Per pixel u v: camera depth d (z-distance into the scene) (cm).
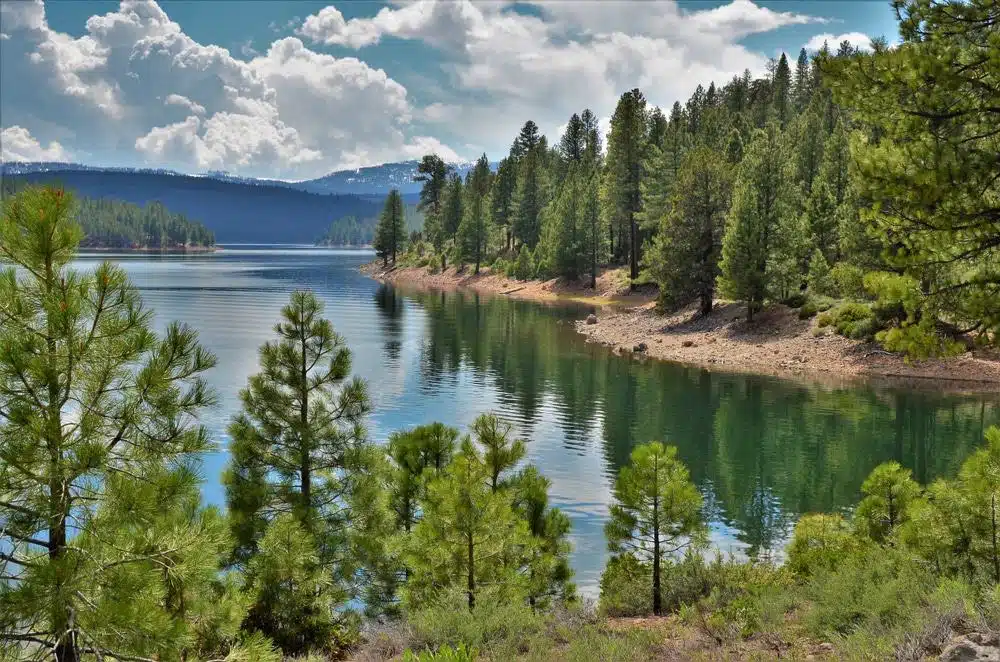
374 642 1059
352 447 1281
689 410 3162
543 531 1361
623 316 6344
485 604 1090
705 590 1307
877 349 4056
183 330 661
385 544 1244
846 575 954
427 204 16212
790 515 1950
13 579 578
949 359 3878
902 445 2595
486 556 1195
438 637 990
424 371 4091
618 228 9612
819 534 1398
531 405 3259
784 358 4272
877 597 851
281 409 1257
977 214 945
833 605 900
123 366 642
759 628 941
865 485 1350
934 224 969
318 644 1102
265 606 1091
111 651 599
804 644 855
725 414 3080
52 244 615
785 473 2312
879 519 1323
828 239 5572
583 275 9275
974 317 1000
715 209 5578
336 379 1277
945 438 2673
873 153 981
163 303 7500
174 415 651
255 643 720
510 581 1174
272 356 1262
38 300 621
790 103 11450
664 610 1252
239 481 1237
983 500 956
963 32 946
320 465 1277
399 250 15075
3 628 558
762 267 5009
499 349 4906
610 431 2819
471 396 3444
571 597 1296
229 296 8481
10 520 594
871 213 1012
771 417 3022
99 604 588
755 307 5022
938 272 1032
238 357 4300
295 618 1102
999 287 995
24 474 583
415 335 5553
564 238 9050
